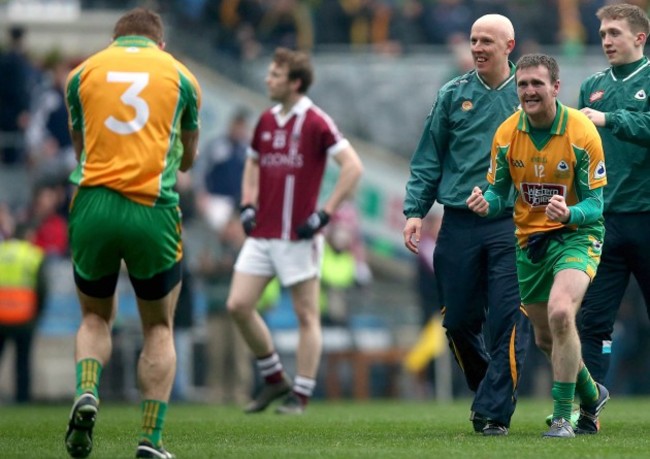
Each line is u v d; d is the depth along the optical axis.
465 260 30.23
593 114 30.53
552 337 28.52
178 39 76.62
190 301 58.16
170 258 24.50
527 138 28.38
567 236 28.44
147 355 24.45
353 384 63.97
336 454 25.42
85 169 24.38
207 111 73.94
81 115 24.98
